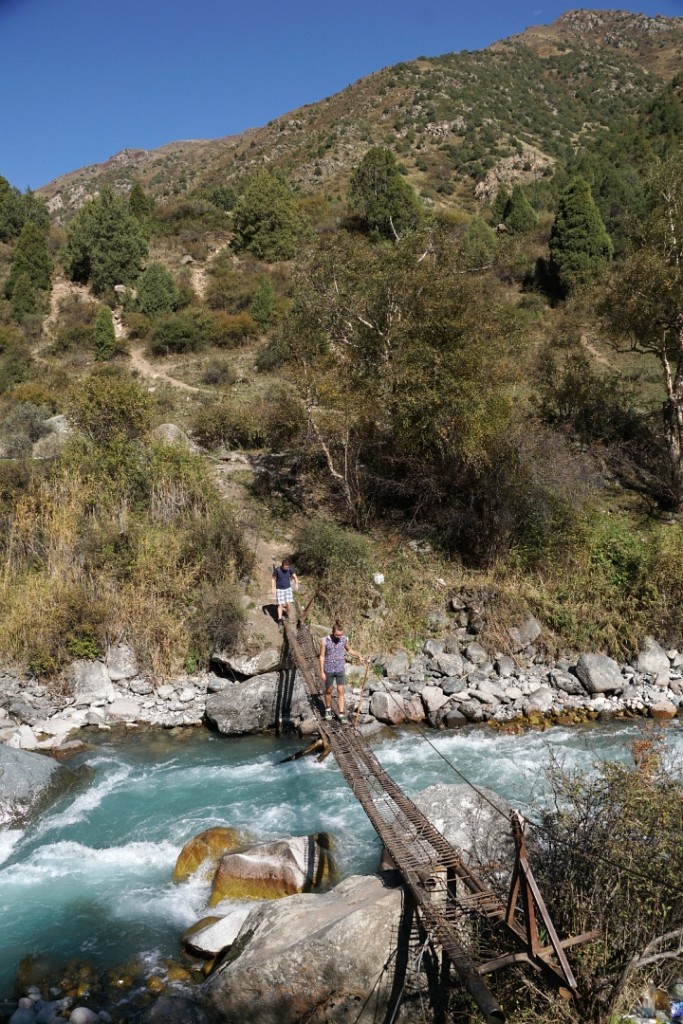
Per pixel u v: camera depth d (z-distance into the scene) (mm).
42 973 7375
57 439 22422
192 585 15531
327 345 20312
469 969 5535
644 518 19250
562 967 5363
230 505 18281
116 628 14539
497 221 58969
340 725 10688
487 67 132875
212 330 42094
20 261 49375
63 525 16359
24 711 12992
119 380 22938
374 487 19750
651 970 5926
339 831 9602
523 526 17250
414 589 16266
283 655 13867
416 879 6574
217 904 8312
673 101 86312
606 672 13945
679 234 20031
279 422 23031
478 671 14273
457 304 18453
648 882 6125
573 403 24250
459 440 17250
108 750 12227
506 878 7113
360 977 6129
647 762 7289
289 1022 6293
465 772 11023
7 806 10047
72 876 8938
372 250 21062
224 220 63688
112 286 50188
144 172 172000
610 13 177000
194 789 10875
